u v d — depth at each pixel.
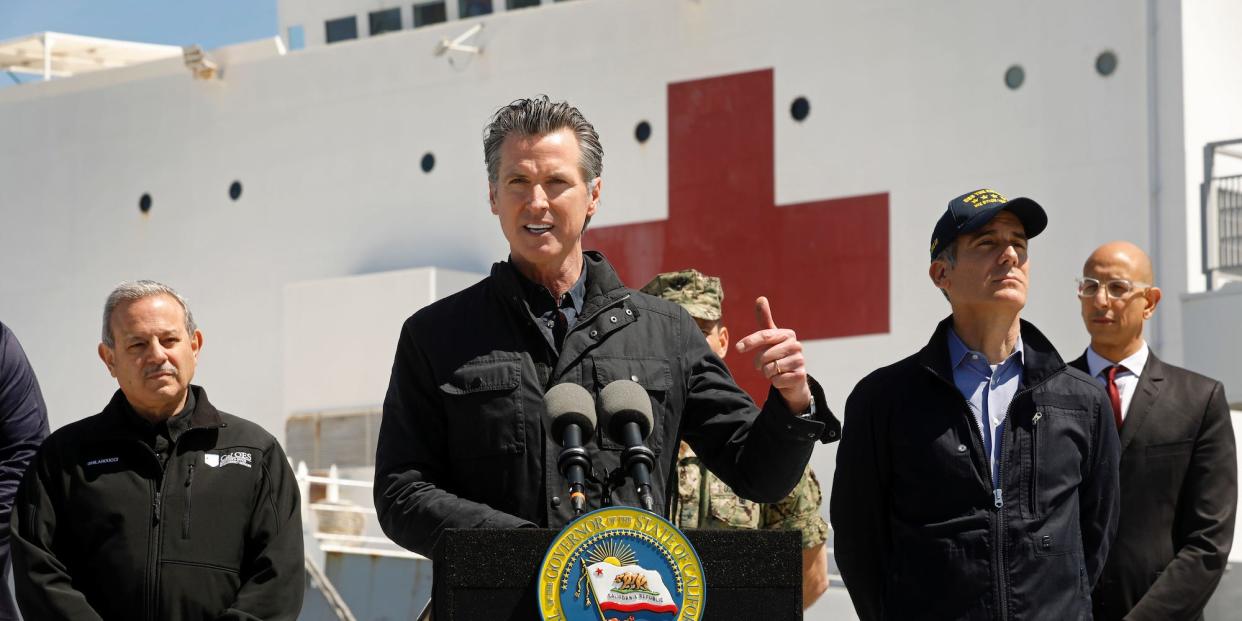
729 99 17.72
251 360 20.45
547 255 4.29
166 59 21.39
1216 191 15.65
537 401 4.21
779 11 17.59
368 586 14.11
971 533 4.87
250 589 5.16
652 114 18.11
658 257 17.91
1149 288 6.23
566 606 3.43
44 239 22.17
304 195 20.28
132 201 21.58
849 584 5.25
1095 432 5.02
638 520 3.47
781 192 17.38
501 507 4.18
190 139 21.23
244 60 20.88
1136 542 5.79
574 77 18.61
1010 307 5.01
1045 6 16.42
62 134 22.19
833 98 17.23
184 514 5.16
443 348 4.31
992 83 16.59
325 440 19.03
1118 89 16.06
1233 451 5.88
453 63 19.42
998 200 5.04
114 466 5.18
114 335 5.24
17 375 6.14
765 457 4.13
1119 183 15.97
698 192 17.80
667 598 3.44
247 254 20.64
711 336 6.40
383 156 19.81
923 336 16.67
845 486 5.20
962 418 4.97
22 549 5.07
